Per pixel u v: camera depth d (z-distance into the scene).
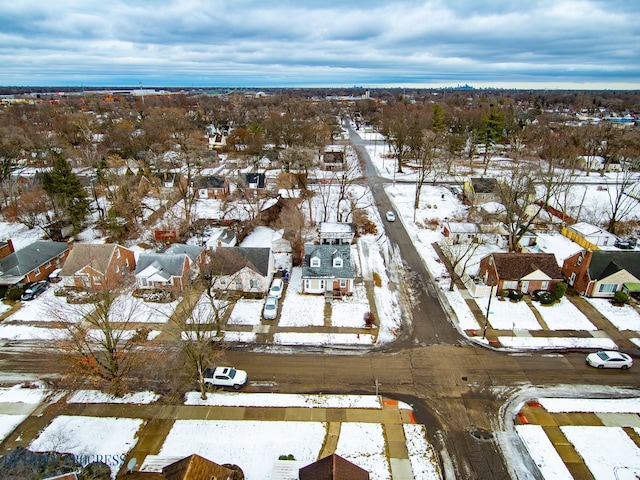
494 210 64.19
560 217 68.56
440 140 104.50
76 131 115.00
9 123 128.75
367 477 22.80
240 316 42.03
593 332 40.00
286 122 123.06
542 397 32.25
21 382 33.59
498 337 39.31
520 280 45.41
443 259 54.78
